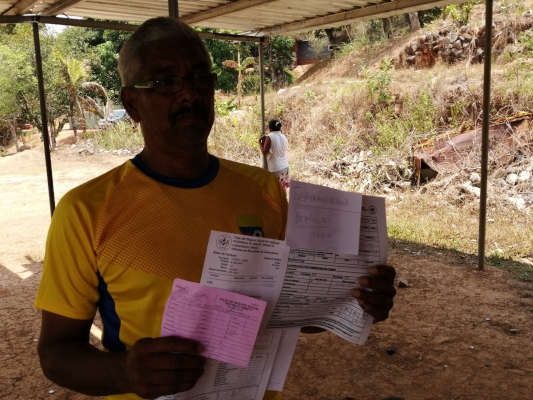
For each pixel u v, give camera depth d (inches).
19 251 297.6
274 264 51.7
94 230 54.1
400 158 416.5
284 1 235.3
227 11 248.4
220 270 49.9
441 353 162.7
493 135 379.6
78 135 924.0
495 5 579.5
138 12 262.2
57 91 869.8
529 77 430.6
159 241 54.7
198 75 56.4
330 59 882.8
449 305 199.2
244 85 996.6
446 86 467.8
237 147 602.9
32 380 153.6
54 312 53.9
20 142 952.3
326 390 143.4
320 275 53.3
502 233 286.2
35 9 237.8
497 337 171.9
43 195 472.4
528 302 199.9
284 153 331.3
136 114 59.4
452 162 380.5
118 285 54.1
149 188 56.7
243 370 54.2
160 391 47.0
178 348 47.1
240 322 48.4
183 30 57.1
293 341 56.4
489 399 137.3
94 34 1099.9
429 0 223.8
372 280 53.9
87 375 50.6
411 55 649.6
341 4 245.4
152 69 55.3
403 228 305.9
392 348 166.9
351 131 508.4
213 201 58.7
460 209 335.9
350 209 53.6
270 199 63.2
